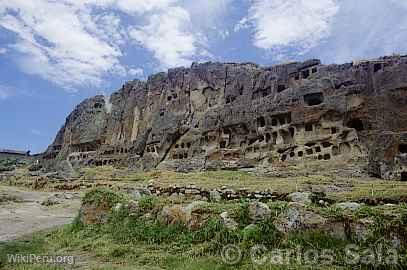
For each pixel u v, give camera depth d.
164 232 14.97
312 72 52.00
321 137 47.22
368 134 43.47
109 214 18.36
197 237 13.82
